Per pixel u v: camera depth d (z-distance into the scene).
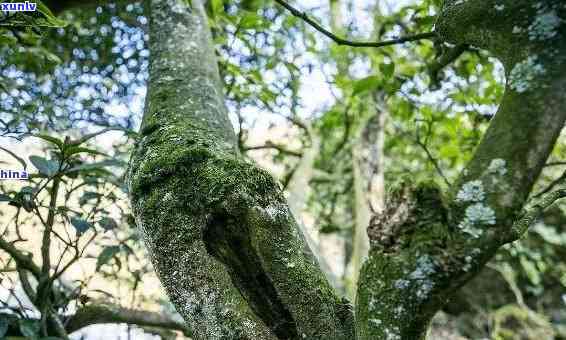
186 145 1.42
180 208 1.30
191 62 1.92
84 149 1.84
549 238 4.66
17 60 2.83
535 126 0.92
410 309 0.92
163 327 2.44
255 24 2.66
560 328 4.45
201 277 1.26
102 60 3.20
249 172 1.26
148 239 1.34
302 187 3.57
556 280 4.83
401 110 3.19
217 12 2.58
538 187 3.99
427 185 0.93
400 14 2.65
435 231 0.91
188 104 1.70
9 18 1.45
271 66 3.09
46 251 2.00
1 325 1.85
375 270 0.96
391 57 2.86
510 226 0.91
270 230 1.22
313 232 4.82
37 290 1.99
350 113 4.35
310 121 4.41
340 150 4.86
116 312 2.36
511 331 4.30
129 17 3.18
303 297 1.21
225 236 1.24
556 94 0.93
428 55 2.80
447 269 0.90
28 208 1.90
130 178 1.47
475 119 2.81
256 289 1.25
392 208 0.96
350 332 1.22
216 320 1.23
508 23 1.02
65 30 3.14
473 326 4.36
